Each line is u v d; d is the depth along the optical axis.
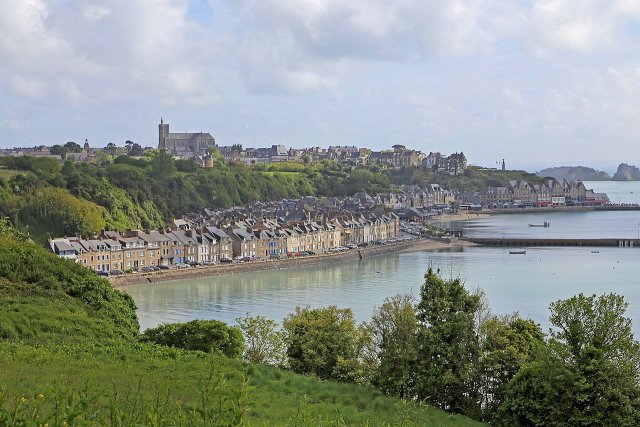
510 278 150.25
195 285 152.38
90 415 19.55
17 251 79.62
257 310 117.62
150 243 175.62
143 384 38.66
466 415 52.44
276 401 40.88
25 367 40.41
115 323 70.56
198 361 49.75
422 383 53.66
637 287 133.75
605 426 45.56
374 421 38.81
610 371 46.38
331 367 64.44
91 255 160.62
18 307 61.62
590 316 48.19
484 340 57.03
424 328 55.31
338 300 125.75
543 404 47.59
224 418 18.55
